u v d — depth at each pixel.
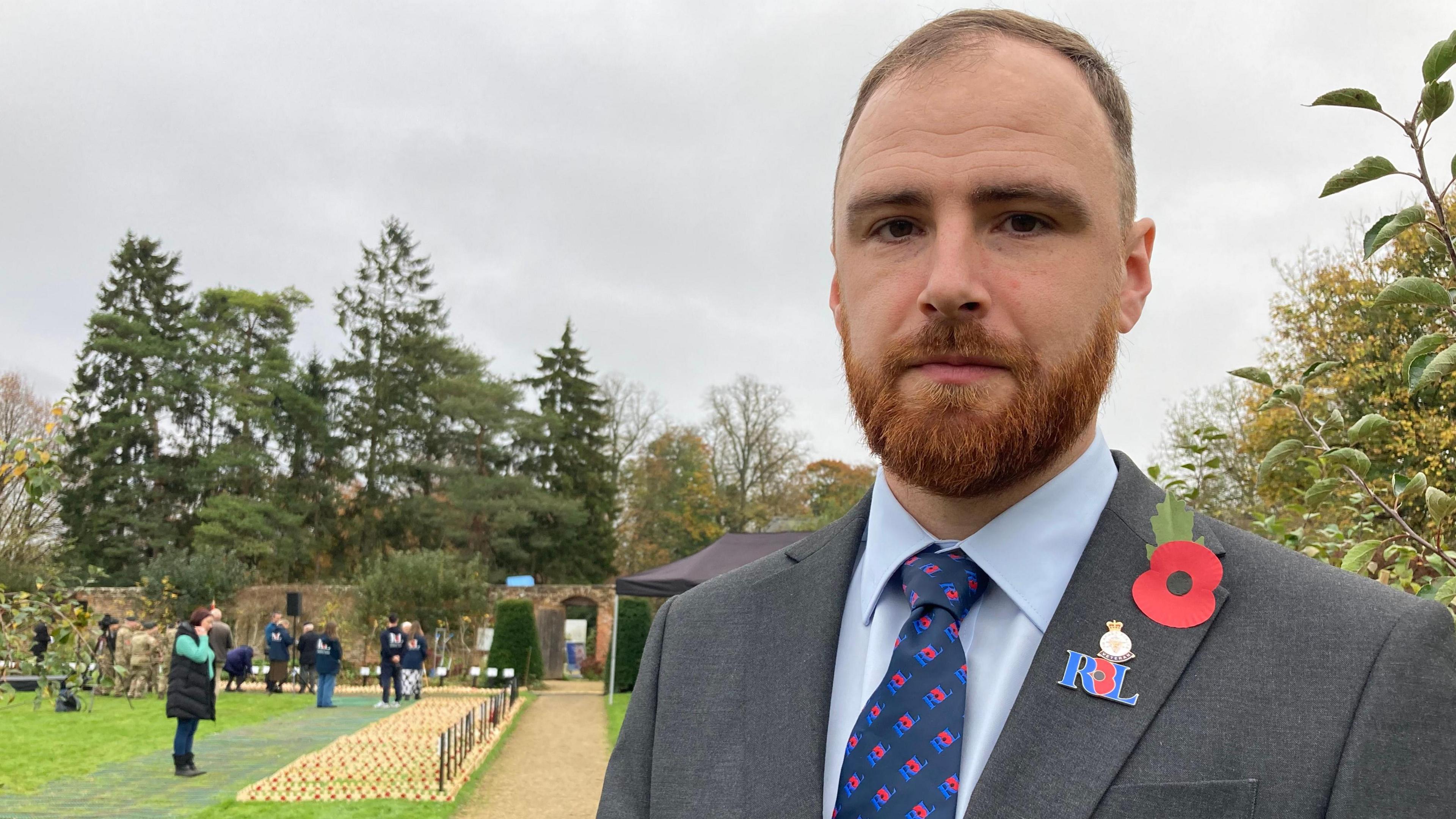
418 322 50.44
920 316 1.08
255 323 50.78
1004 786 1.01
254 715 19.45
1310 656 1.00
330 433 49.44
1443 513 2.13
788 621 1.31
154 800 10.18
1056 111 1.09
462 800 10.76
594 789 11.73
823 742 1.18
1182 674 1.03
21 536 24.86
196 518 46.25
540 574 45.34
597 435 49.62
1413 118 1.45
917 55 1.14
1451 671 0.97
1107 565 1.12
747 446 44.31
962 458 1.07
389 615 25.05
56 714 17.41
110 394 47.53
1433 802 0.90
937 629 1.13
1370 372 14.11
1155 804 0.96
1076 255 1.09
